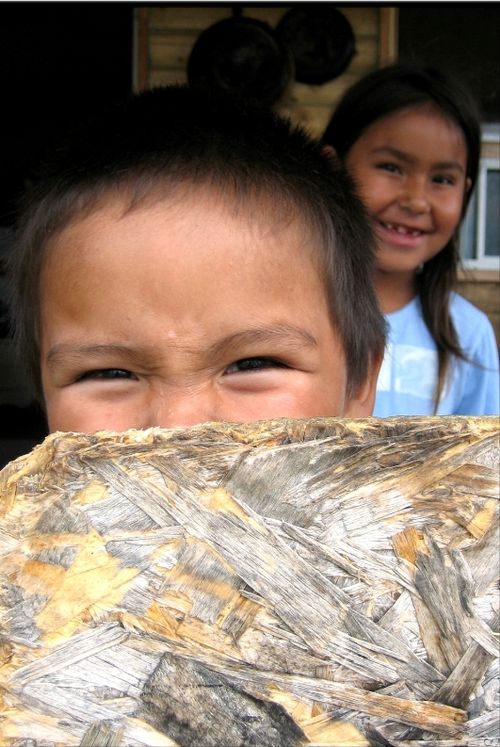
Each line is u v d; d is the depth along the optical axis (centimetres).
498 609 21
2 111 106
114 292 34
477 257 109
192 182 37
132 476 22
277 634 21
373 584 21
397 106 75
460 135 76
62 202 38
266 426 22
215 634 21
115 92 107
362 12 101
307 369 37
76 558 22
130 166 38
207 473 22
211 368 34
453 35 102
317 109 103
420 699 21
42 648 22
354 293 42
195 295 34
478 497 21
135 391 35
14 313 46
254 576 22
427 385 74
